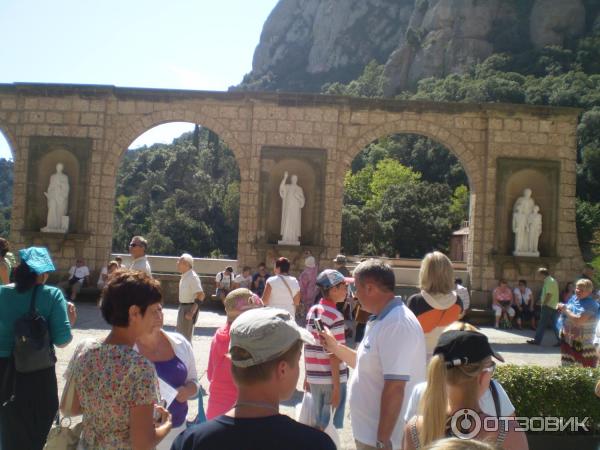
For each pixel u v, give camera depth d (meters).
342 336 7.23
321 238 24.64
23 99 25.52
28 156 25.39
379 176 76.06
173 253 66.75
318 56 138.12
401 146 84.94
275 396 3.57
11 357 6.55
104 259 25.31
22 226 25.36
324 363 7.04
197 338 16.86
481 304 24.45
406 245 65.31
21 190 25.44
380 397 5.22
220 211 73.44
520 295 22.92
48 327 6.62
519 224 24.39
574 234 24.78
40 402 6.48
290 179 25.31
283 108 24.98
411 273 28.11
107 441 4.25
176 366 5.53
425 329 6.31
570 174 24.95
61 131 25.44
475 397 4.06
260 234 24.73
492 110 24.77
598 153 57.72
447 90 77.81
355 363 6.24
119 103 25.44
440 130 25.09
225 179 83.56
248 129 25.20
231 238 72.25
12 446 6.41
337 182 24.94
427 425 3.91
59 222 25.05
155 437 4.29
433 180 78.69
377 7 131.50
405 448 4.14
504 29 92.06
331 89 111.50
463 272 26.42
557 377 8.53
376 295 5.43
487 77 78.06
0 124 25.59
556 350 18.08
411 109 25.02
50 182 25.14
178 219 68.75
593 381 8.52
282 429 3.32
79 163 25.20
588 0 87.00
